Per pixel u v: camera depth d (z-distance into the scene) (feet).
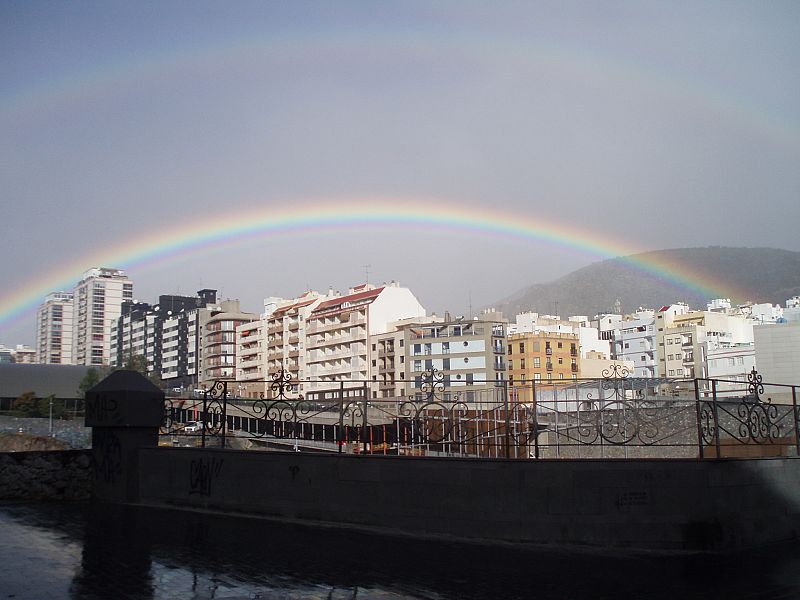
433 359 423.23
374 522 46.19
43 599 29.43
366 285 518.78
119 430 57.00
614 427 54.60
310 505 48.34
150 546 40.04
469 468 44.32
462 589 32.65
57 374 483.51
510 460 43.75
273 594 30.99
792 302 515.91
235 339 613.93
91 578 32.89
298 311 534.78
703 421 48.24
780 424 53.16
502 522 43.32
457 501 44.37
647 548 42.11
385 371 450.71
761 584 34.58
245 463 51.13
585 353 488.02
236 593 30.99
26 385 467.93
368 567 36.32
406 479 45.68
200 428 58.03
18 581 32.07
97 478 58.75
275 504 49.60
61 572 33.86
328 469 47.98
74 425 263.49
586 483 42.80
